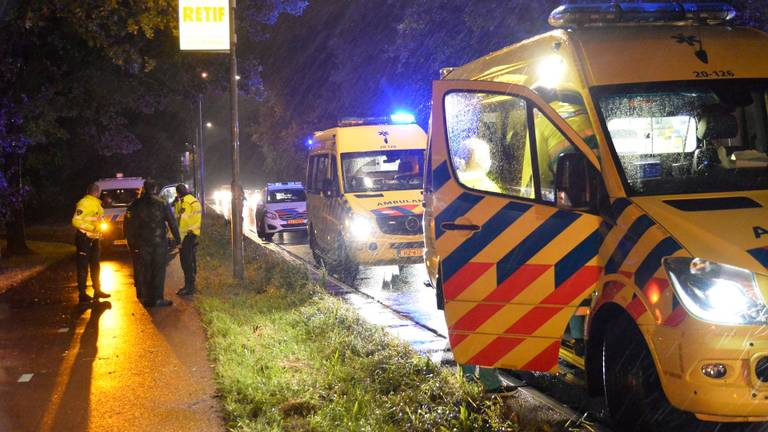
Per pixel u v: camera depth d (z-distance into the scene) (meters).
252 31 26.12
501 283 6.39
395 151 17.05
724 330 5.17
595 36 6.86
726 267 5.25
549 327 6.26
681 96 6.45
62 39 20.20
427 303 12.70
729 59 6.70
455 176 6.67
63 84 21.91
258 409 6.80
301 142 55.31
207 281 15.42
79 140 32.66
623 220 5.89
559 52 6.88
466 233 6.53
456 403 6.54
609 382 6.14
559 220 6.21
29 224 42.03
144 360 8.91
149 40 22.83
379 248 15.82
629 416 6.09
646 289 5.56
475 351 6.51
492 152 7.04
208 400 7.23
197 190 50.25
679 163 6.29
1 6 16.25
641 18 6.99
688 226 5.54
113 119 25.52
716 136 6.39
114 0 16.55
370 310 11.74
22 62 19.36
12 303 13.68
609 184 6.11
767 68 6.68
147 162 45.75
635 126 6.34
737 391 5.17
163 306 12.80
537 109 6.47
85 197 13.52
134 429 6.49
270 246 25.16
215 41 15.11
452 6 25.33
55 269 19.14
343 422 6.25
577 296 6.14
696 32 6.93
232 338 9.39
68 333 10.69
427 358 7.62
